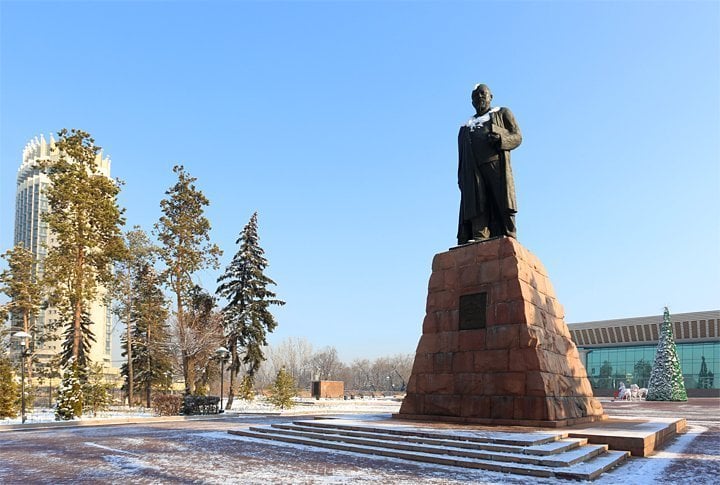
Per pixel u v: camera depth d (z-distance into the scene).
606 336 74.38
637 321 71.38
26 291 40.81
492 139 16.80
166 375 49.75
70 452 13.25
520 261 15.59
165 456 12.05
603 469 9.56
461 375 15.52
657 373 49.19
